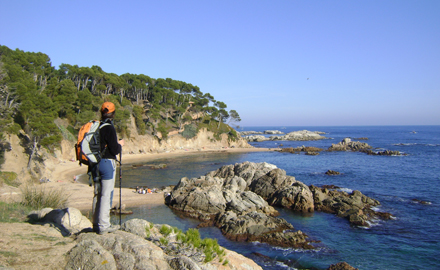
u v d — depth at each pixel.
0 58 56.88
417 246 22.36
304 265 19.31
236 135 127.75
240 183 38.75
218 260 6.00
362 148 107.12
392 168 62.75
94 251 4.32
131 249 4.63
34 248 4.42
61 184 38.28
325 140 170.75
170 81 138.75
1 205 8.47
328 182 48.75
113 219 27.20
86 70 91.31
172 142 104.75
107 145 4.95
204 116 133.88
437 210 31.58
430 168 61.84
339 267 18.23
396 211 31.36
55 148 60.34
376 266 19.34
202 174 57.84
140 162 75.75
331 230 25.81
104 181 5.07
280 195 34.38
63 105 72.06
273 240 22.86
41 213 7.80
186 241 5.99
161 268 4.49
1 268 3.57
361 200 34.25
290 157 87.62
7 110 40.44
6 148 40.25
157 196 36.78
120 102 96.81
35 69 70.19
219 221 27.09
